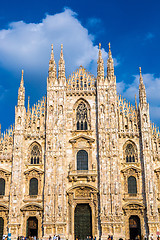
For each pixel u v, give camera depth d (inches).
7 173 2834.6
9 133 2965.1
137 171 2775.6
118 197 2679.6
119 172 2751.0
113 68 3063.5
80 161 2854.3
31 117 2992.1
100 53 3110.2
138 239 2593.5
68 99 3031.5
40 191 2778.1
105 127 2866.6
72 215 2706.7
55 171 2775.6
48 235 2625.5
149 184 2699.3
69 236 2659.9
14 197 2714.1
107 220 2635.3
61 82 3024.1
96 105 2997.0
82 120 2982.3
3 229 2719.0
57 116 2920.8
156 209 2652.6
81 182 2785.4
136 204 2684.5
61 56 3120.1
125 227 2662.4
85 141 2888.8
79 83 3070.9
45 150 2851.9
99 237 2642.7
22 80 3070.9
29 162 2874.0
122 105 2994.6
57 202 2699.3
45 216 2667.3
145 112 2906.0
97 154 2847.0
